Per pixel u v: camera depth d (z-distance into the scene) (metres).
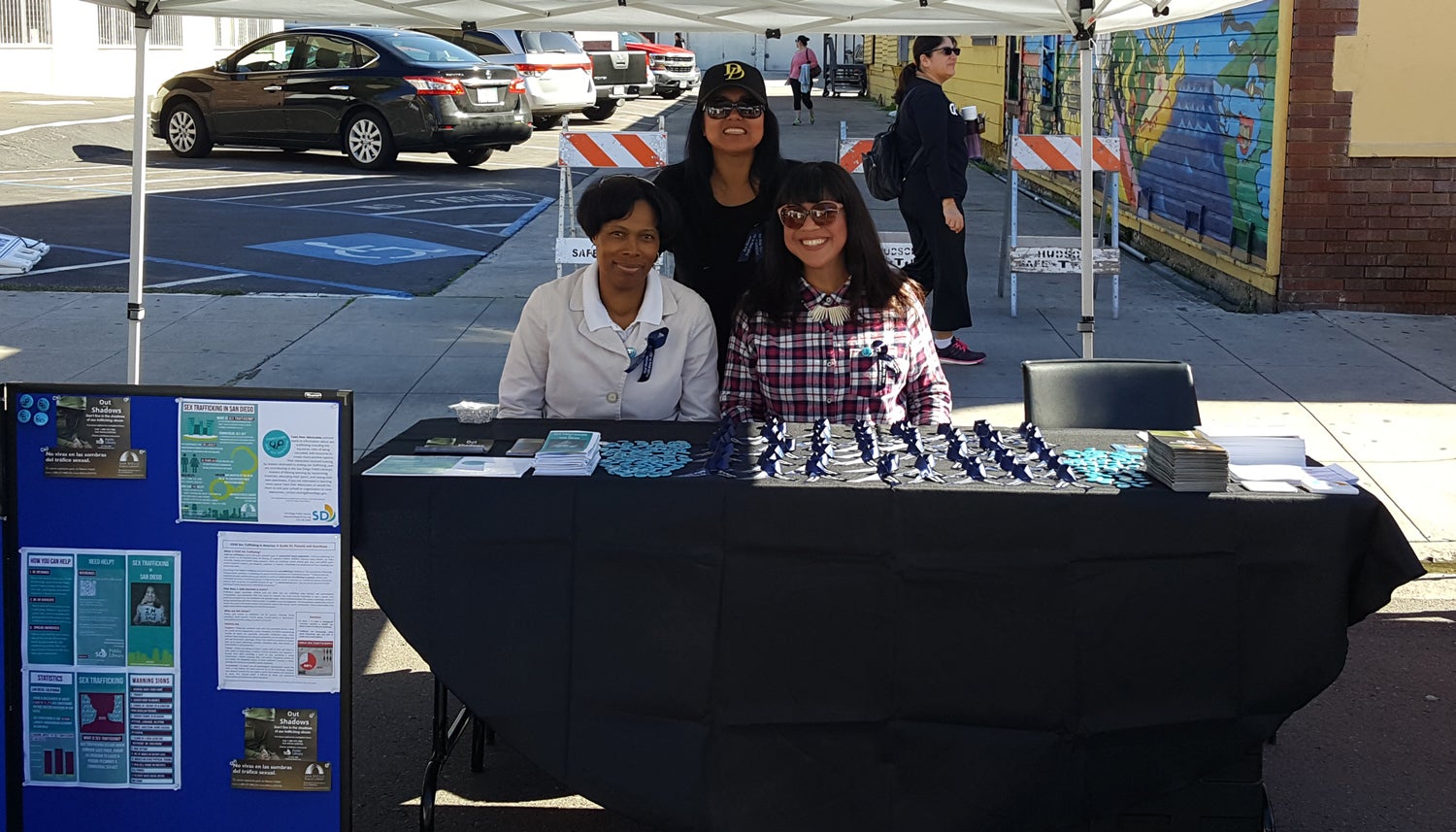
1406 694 4.80
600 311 4.02
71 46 27.64
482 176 17.91
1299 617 3.32
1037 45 17.14
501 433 3.85
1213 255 10.89
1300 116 9.51
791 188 3.90
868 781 3.35
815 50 48.53
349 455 3.20
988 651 3.31
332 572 3.23
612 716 3.35
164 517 3.22
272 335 8.98
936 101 8.05
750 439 3.78
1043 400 4.59
